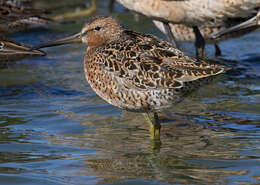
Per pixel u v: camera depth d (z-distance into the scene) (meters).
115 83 10.23
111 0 22.48
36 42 18.83
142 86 9.89
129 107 10.38
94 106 12.86
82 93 14.02
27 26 20.48
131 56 10.05
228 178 8.73
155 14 15.77
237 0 14.78
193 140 10.57
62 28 20.59
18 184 8.62
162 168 9.20
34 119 11.96
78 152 10.01
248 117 11.93
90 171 9.12
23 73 15.99
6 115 12.23
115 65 10.16
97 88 10.72
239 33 17.05
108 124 11.63
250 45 18.69
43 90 14.32
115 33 11.17
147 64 9.84
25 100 13.45
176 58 9.73
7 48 14.87
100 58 10.48
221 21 16.20
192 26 16.34
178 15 15.59
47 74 15.87
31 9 18.86
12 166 9.38
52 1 23.77
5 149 10.18
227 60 17.03
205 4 15.11
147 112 10.53
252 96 13.44
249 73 15.55
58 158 9.73
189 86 9.70
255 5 14.89
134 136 10.89
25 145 10.40
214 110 12.43
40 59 17.44
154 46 10.11
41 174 9.02
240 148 10.06
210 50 18.38
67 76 15.64
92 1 22.14
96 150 10.11
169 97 9.86
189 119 11.85
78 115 12.23
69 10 22.66
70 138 10.80
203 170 9.08
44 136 10.92
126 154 9.88
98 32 11.25
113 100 10.50
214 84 14.41
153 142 10.51
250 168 9.12
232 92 13.79
